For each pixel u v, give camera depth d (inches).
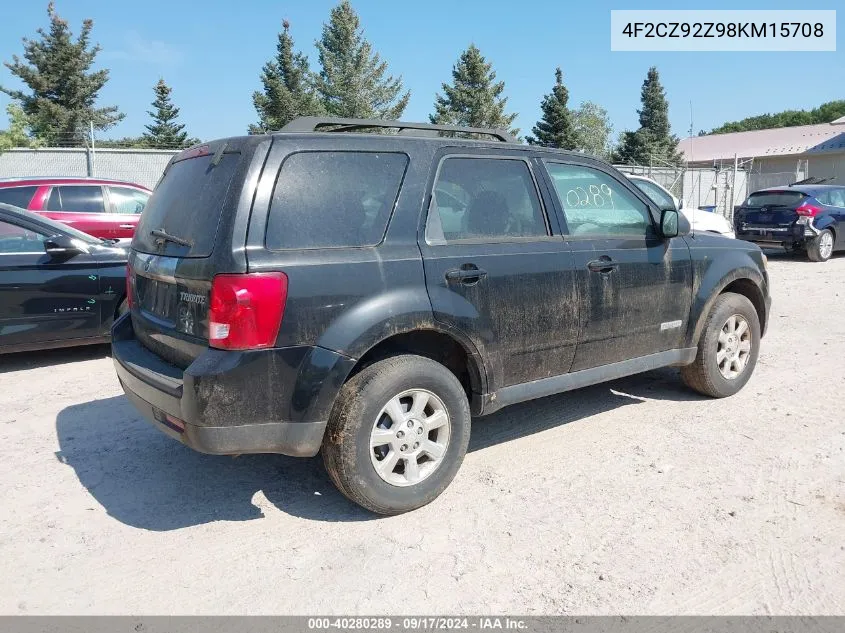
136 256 159.0
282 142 132.9
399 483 141.0
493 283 152.4
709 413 204.1
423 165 148.9
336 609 113.7
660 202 462.0
